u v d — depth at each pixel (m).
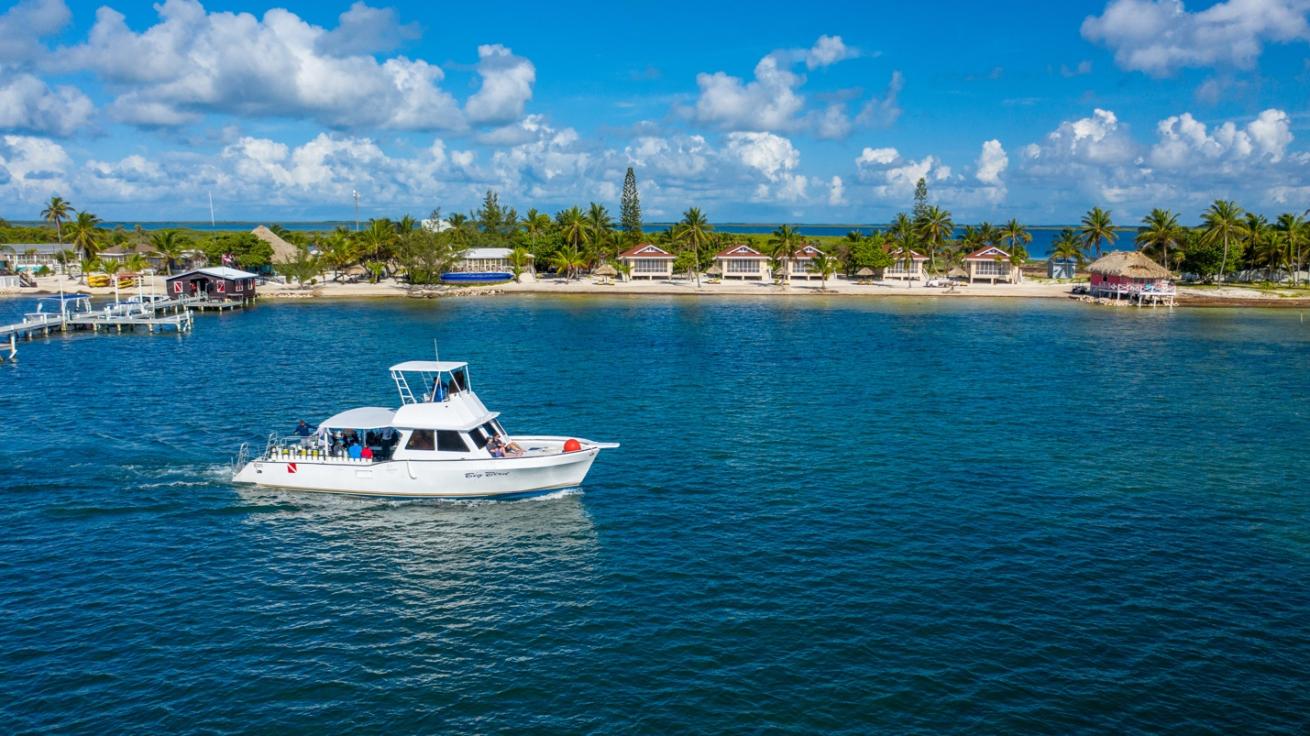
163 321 105.25
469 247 192.88
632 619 29.23
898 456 48.59
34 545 35.09
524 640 27.89
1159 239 163.75
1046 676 25.75
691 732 23.09
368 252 168.75
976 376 75.19
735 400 64.06
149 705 24.27
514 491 40.78
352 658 26.83
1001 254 175.88
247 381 70.75
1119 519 38.66
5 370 76.06
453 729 23.30
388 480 40.44
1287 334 106.88
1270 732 23.23
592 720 23.66
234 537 36.34
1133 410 61.47
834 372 76.88
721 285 173.38
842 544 35.56
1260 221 162.12
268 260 175.00
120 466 45.28
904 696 24.67
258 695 24.80
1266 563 33.94
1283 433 54.88
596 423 56.38
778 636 27.98
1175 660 26.72
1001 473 45.44
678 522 38.19
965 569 33.12
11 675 25.61
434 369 43.34
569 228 178.25
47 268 168.62
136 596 30.83
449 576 32.72
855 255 183.12
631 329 108.38
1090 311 134.62
